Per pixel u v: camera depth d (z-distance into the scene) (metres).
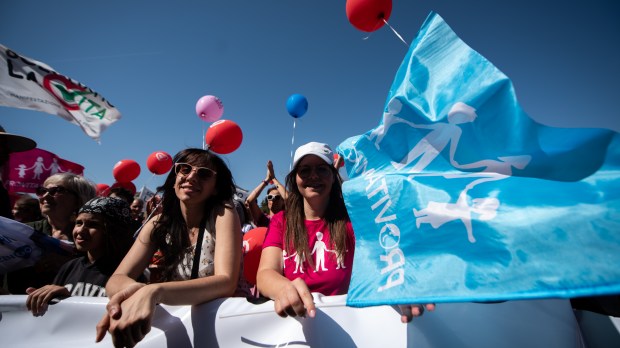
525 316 1.14
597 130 0.88
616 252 0.72
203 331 1.21
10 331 1.36
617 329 1.10
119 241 1.83
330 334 1.13
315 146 1.72
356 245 1.08
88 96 3.93
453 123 1.08
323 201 1.69
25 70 3.54
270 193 4.11
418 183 1.05
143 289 1.06
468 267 0.84
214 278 1.26
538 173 0.93
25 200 3.29
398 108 1.19
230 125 3.62
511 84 1.00
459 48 1.15
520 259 0.79
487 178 0.97
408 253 0.96
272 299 1.21
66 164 5.07
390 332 1.12
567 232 0.77
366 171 1.26
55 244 2.05
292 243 1.59
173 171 1.70
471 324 1.13
